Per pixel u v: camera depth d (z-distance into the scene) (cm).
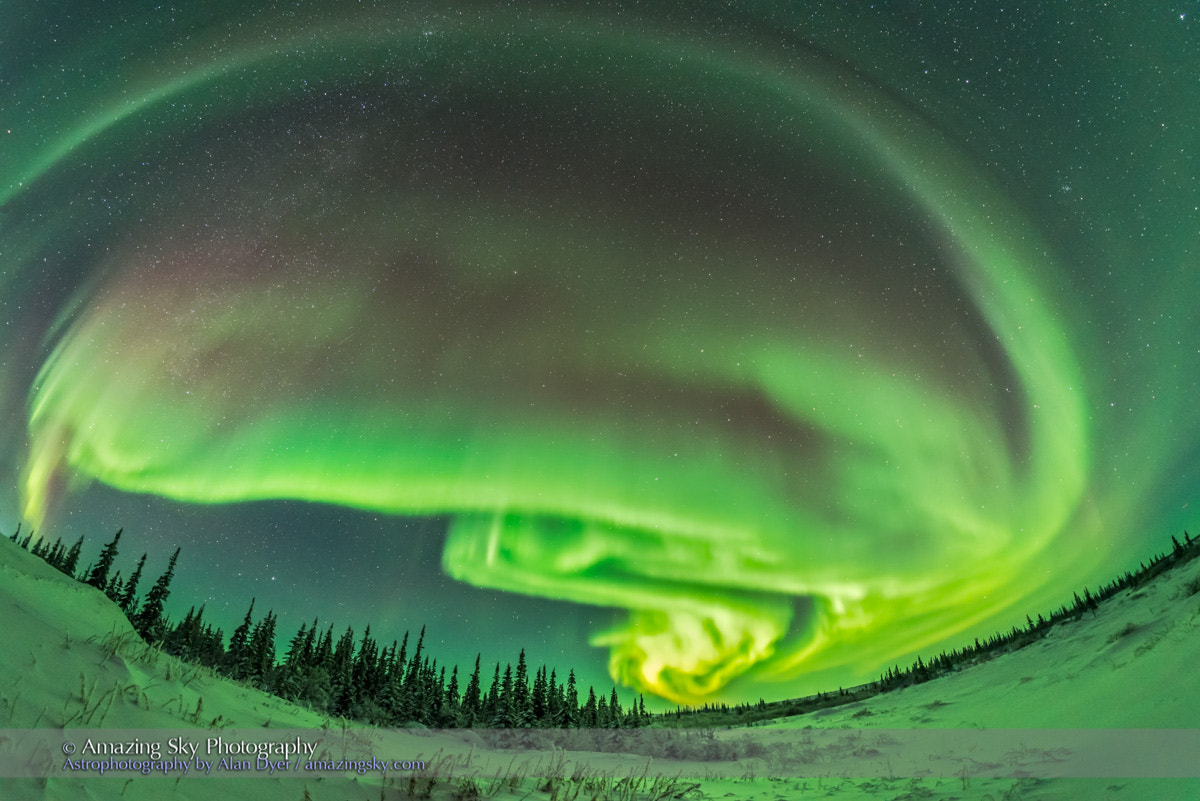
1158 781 699
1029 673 2775
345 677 3294
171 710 550
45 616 572
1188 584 2306
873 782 1111
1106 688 1528
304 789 499
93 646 578
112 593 3847
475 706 4678
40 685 443
